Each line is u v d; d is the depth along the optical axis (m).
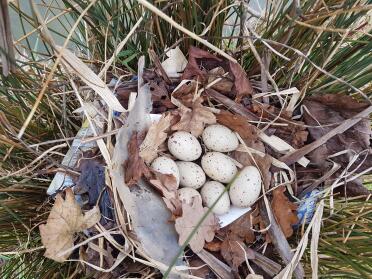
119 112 0.53
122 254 0.51
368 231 0.54
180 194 0.50
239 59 0.58
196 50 0.54
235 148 0.53
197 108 0.53
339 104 0.55
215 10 0.54
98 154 0.53
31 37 0.81
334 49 0.51
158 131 0.51
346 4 0.50
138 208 0.50
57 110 0.59
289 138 0.55
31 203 0.57
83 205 0.54
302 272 0.52
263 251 0.54
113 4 0.53
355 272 0.53
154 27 0.57
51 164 0.55
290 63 0.56
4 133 0.54
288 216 0.53
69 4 0.51
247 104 0.55
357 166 0.54
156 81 0.55
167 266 0.49
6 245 0.56
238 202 0.51
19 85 0.54
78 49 0.69
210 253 0.52
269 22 0.57
